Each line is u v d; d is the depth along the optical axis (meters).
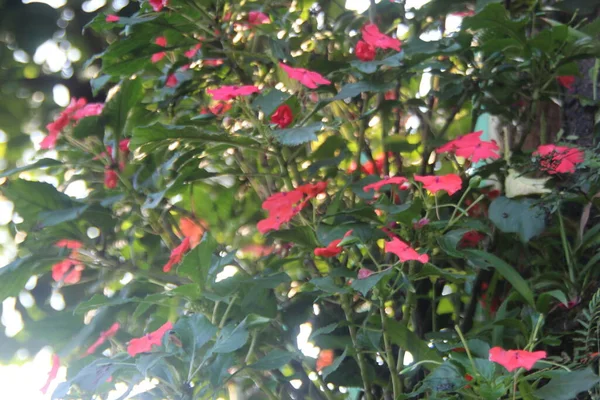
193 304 0.98
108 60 1.02
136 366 0.90
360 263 0.93
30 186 1.03
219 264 0.95
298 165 1.10
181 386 0.92
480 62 1.08
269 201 0.94
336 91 1.03
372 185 0.93
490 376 0.84
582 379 0.83
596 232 0.95
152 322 1.02
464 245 1.03
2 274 1.02
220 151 1.03
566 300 0.90
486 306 1.01
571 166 0.94
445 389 0.87
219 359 0.91
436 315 1.04
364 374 0.95
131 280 1.06
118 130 1.03
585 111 1.06
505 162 1.01
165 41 1.05
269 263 1.06
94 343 1.06
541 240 1.01
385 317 0.90
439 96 1.04
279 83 1.09
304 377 1.03
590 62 1.07
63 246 1.05
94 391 0.99
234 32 1.08
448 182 0.89
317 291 0.95
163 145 0.97
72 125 1.03
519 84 1.05
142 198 1.04
